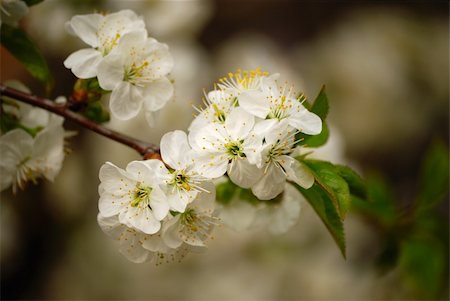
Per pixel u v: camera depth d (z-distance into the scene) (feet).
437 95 4.01
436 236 2.16
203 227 1.65
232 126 1.63
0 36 1.82
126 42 1.71
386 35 4.07
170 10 2.68
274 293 3.12
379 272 2.21
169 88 1.74
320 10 4.14
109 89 1.71
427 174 2.16
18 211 3.30
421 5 4.35
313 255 3.18
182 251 1.65
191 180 1.62
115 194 1.63
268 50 3.73
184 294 3.21
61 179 3.29
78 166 3.29
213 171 1.62
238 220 1.77
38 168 1.79
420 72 4.02
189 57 2.84
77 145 3.28
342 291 3.08
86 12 2.53
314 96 3.81
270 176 1.63
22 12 1.80
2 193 3.25
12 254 3.31
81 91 1.76
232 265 3.23
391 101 3.89
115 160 3.18
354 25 4.11
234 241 3.16
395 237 2.16
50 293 3.30
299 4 4.14
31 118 1.82
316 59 3.95
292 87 1.70
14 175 1.78
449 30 4.28
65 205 3.33
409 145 3.94
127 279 3.29
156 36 2.75
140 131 2.69
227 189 1.76
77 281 3.32
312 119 1.63
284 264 3.17
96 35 1.74
